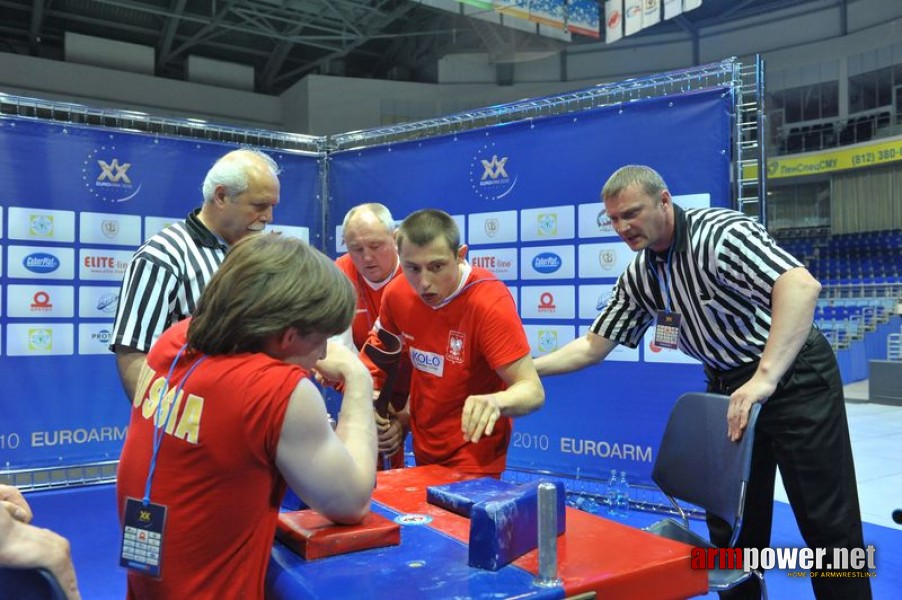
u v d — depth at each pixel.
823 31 13.30
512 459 3.82
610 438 3.51
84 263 3.88
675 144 3.26
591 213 3.53
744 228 1.89
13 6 10.04
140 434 1.04
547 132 3.64
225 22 10.20
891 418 6.81
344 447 1.04
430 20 11.01
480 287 1.87
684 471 1.89
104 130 3.91
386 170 4.23
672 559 1.06
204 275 2.04
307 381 0.98
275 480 1.01
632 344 2.29
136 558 0.99
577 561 1.05
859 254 14.40
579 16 8.26
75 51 10.52
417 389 2.04
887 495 3.88
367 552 1.08
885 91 13.34
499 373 1.84
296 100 11.92
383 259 2.63
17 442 3.72
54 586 0.80
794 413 1.93
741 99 3.10
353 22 10.59
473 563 1.02
